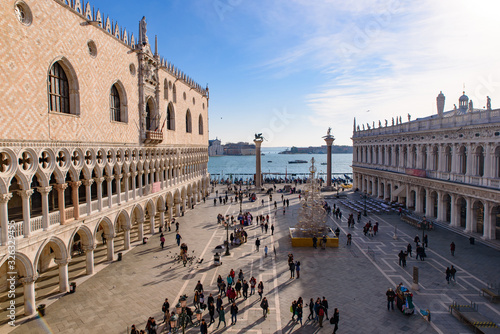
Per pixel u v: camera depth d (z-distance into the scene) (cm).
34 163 2341
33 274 2322
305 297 2625
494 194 3684
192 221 5309
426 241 3738
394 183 6512
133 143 3909
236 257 3566
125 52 3700
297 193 8500
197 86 6981
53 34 2489
